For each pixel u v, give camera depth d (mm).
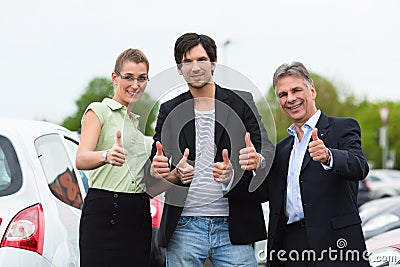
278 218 5316
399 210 9367
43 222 5355
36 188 5484
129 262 5316
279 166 5371
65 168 6250
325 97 69188
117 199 5285
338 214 5156
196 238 5273
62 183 6023
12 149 5566
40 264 5258
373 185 25781
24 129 5852
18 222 5234
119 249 5285
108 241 5277
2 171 5449
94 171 5355
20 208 5301
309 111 5309
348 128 5258
